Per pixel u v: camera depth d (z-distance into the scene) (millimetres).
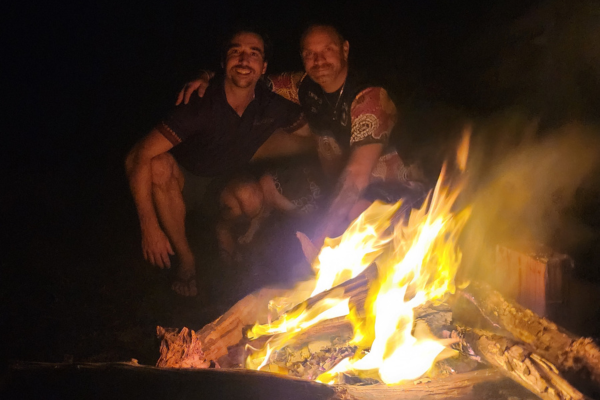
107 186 6637
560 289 3369
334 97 4703
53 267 4949
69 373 2477
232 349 3330
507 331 3133
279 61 6918
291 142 5109
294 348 3373
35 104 7867
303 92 4852
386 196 4836
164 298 4512
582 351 2689
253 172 5180
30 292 4512
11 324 4020
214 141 4898
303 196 5156
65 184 6688
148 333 3941
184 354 3033
